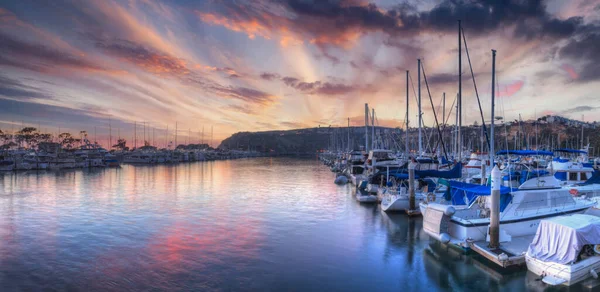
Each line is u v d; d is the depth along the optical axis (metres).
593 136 145.00
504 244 19.70
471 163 48.97
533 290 15.89
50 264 19.05
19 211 34.50
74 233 25.70
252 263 19.33
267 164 136.25
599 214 23.45
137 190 51.56
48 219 30.66
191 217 31.59
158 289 15.87
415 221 29.42
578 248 15.72
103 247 22.17
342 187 55.53
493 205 18.88
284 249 21.88
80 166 101.69
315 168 108.88
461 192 24.72
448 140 84.75
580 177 36.41
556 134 158.38
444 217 21.17
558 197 22.92
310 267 18.78
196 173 86.94
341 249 21.89
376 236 24.89
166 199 42.66
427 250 21.58
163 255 20.61
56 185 57.84
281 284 16.55
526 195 21.83
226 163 144.38
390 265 19.09
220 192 49.34
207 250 21.58
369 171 53.69
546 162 50.34
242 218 31.14
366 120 74.44
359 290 15.98
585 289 15.35
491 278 17.17
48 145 149.75
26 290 15.70
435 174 32.34
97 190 51.41
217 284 16.47
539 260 16.53
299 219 30.62
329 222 29.36
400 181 37.06
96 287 16.08
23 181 64.31
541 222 17.30
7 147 135.75
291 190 51.66
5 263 19.20
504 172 26.09
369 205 37.88
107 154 122.38
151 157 137.12
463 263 19.25
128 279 17.00
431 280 17.09
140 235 25.14
